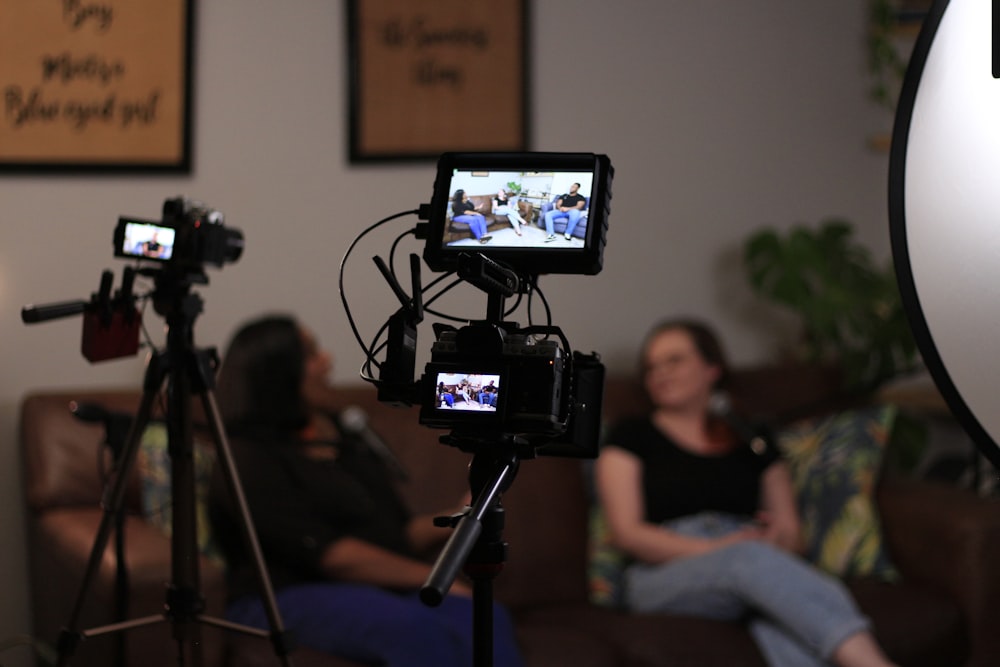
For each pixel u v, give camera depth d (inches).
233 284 111.5
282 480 86.4
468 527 33.0
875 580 102.0
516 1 120.1
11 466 104.1
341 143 115.1
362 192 115.6
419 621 78.4
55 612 89.6
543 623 93.0
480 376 41.6
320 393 100.0
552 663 84.9
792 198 131.2
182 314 68.8
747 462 106.6
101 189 107.8
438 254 44.7
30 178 105.9
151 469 91.5
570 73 122.7
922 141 31.7
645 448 105.6
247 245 112.0
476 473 42.7
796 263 120.9
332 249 114.7
